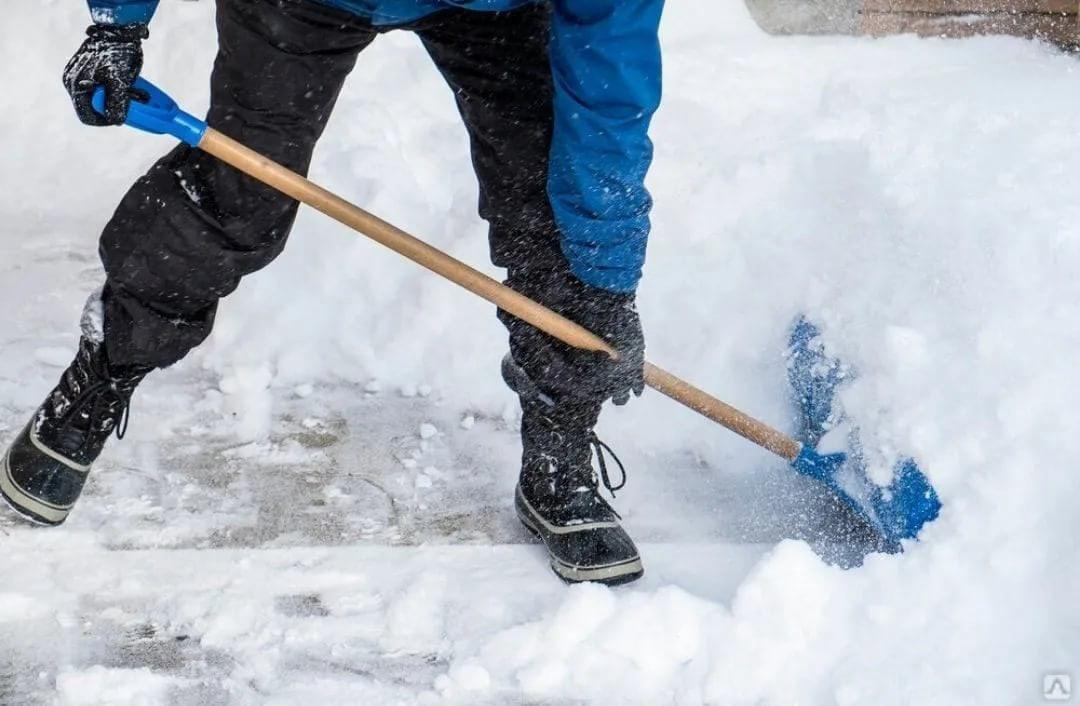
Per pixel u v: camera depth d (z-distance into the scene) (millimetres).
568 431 2613
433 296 3402
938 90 4570
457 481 2959
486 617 2453
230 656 2328
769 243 3232
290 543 2676
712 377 3168
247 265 2418
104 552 2590
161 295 2398
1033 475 2396
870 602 2354
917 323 2725
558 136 2293
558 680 2299
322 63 2273
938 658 2252
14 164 4395
